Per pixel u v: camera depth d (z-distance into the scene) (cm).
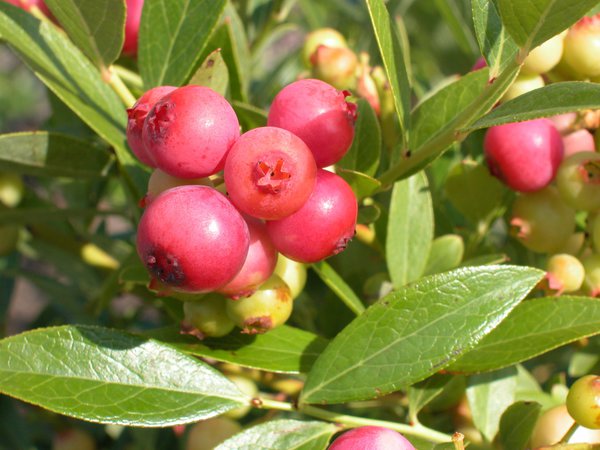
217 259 9
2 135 13
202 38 13
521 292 11
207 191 9
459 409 15
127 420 10
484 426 13
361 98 13
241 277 10
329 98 10
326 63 15
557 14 10
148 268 9
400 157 13
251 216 10
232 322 11
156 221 9
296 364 12
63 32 16
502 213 15
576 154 13
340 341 11
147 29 14
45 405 10
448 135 12
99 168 15
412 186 14
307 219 10
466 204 15
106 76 13
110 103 14
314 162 10
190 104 10
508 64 11
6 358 10
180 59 14
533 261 16
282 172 9
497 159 13
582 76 14
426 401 12
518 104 10
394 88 11
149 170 14
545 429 12
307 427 11
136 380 11
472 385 13
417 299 11
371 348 11
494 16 11
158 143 10
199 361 11
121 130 14
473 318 11
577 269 13
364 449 10
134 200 15
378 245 16
